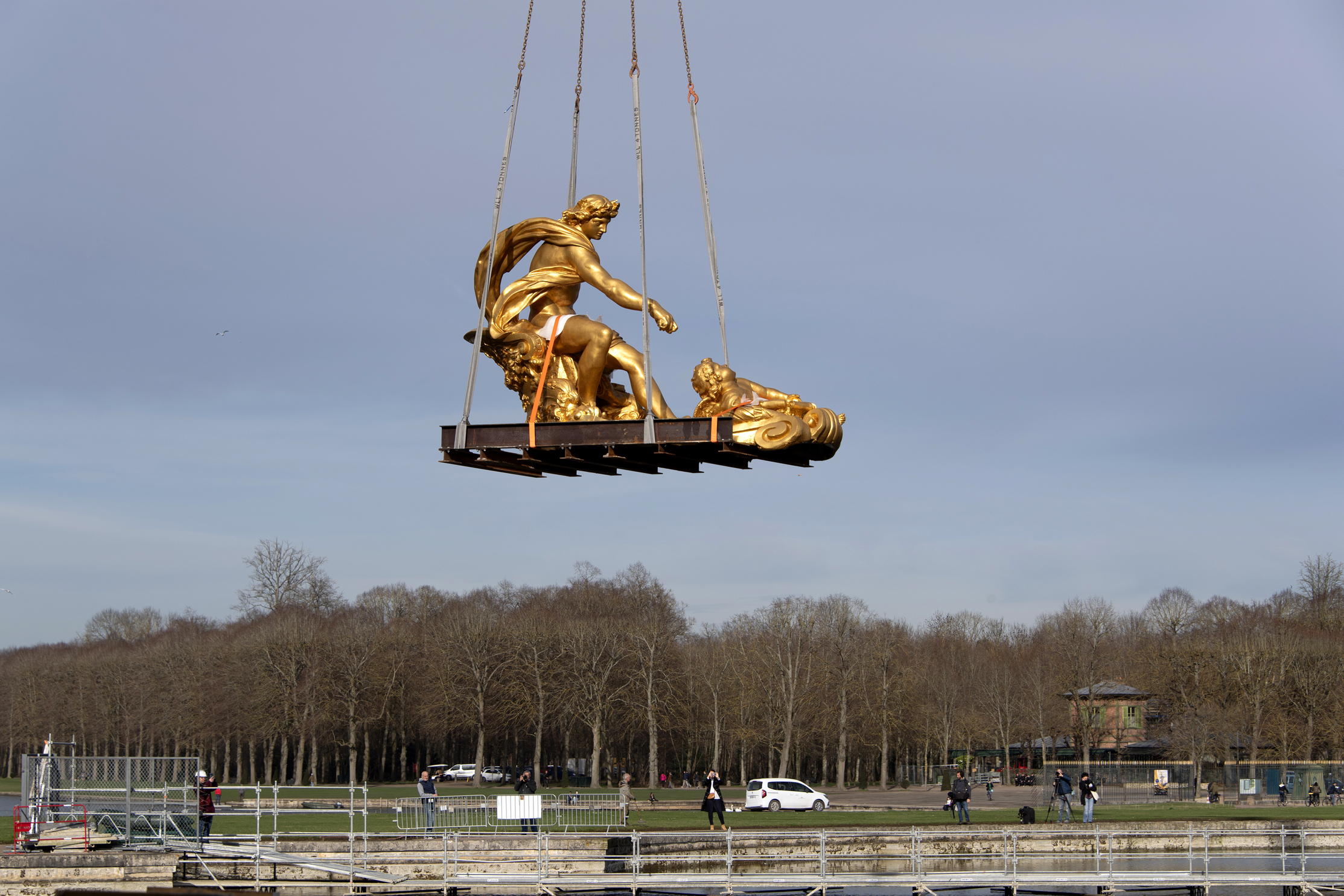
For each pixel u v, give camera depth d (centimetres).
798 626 10538
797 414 1466
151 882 3005
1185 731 8588
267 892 3120
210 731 10406
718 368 1491
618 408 1527
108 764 3272
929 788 10612
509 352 1529
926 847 4303
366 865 3559
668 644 10106
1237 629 10988
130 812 3234
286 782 10062
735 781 12219
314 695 9425
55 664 13562
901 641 11800
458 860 3638
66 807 3225
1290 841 4872
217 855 3222
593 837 3797
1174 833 4681
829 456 1500
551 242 1551
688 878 3206
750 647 10825
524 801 3975
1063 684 10894
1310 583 13712
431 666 10219
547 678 9919
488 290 1564
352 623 10338
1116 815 5572
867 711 10712
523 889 3534
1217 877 3384
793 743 10600
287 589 10044
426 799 3891
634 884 3222
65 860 2930
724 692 10650
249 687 9588
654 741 9562
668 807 6425
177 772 3312
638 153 1573
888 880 3272
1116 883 3356
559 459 1529
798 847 4162
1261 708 10012
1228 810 6056
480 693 9738
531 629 10112
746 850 4103
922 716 11475
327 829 4225
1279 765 7994
